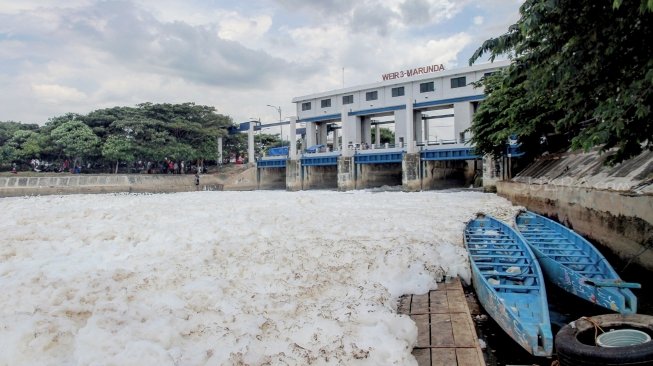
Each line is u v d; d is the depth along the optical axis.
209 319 7.36
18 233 15.71
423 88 63.84
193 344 6.48
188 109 75.81
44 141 65.12
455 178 66.88
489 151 37.28
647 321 6.86
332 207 25.52
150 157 69.75
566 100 10.44
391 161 58.75
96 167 72.06
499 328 9.23
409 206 26.22
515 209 23.70
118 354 5.75
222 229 16.28
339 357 5.95
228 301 8.29
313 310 7.84
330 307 7.90
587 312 10.34
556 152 29.05
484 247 13.94
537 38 9.47
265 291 9.19
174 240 14.66
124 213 20.64
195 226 16.84
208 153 77.12
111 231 15.79
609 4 8.06
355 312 7.52
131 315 7.28
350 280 9.96
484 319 9.70
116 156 64.69
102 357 5.73
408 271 10.50
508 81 10.41
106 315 6.98
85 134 63.88
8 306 7.88
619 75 9.07
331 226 17.17
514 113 27.28
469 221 18.47
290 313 7.75
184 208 23.56
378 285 9.54
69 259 12.48
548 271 12.00
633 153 9.92
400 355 6.13
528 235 15.94
